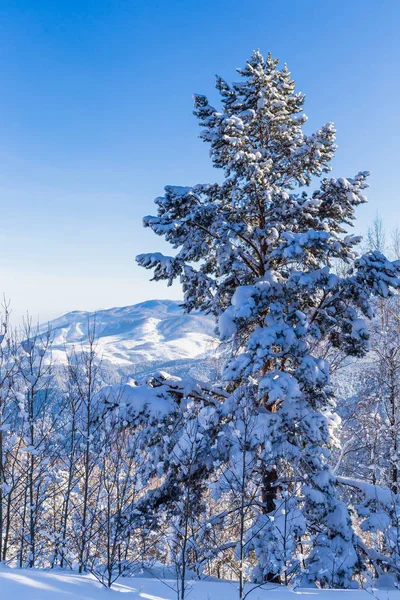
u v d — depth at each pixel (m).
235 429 10.52
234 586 8.80
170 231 11.86
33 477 9.56
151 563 10.02
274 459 10.52
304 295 12.17
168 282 12.62
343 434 17.50
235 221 12.84
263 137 13.57
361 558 11.10
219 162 13.20
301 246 11.01
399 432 16.12
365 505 11.87
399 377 17.33
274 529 9.65
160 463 10.05
